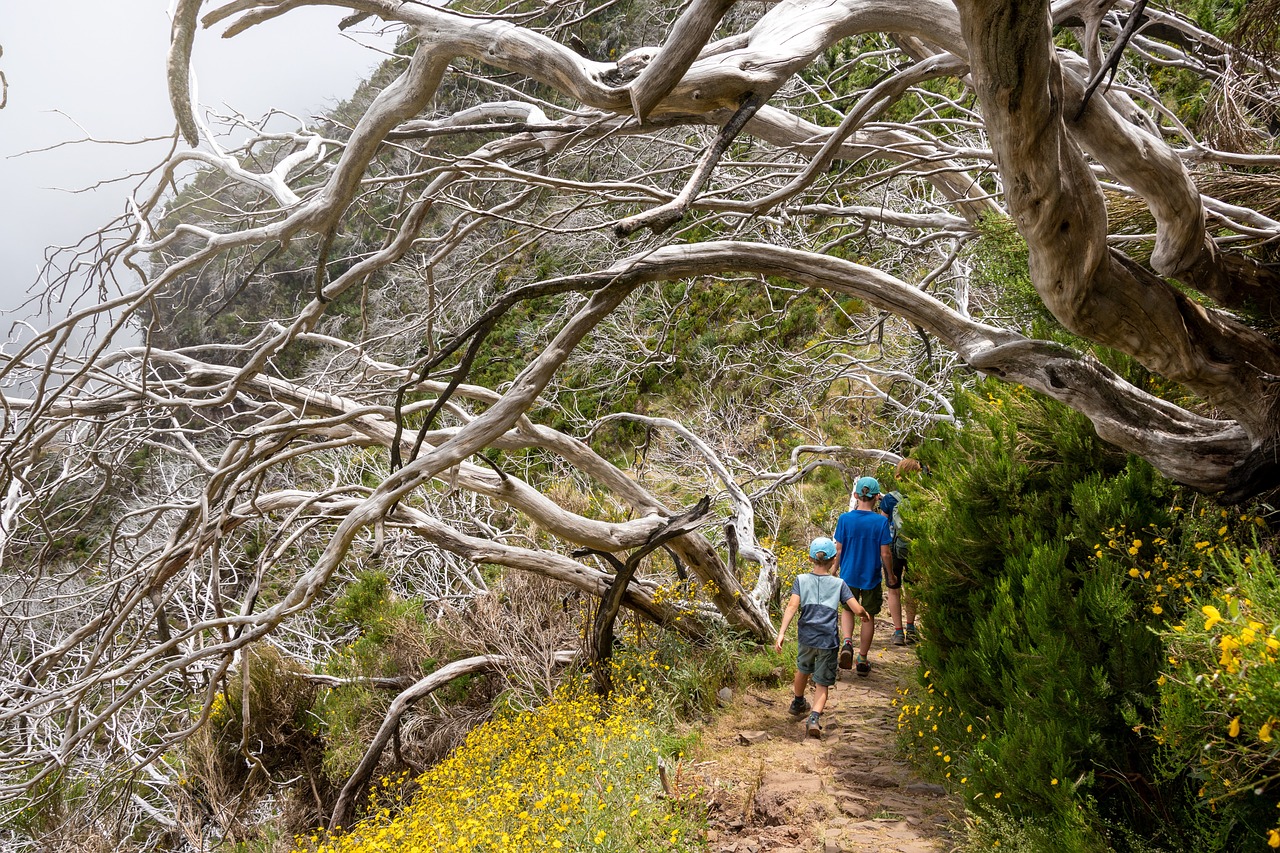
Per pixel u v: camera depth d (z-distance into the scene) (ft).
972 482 18.43
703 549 26.17
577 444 25.11
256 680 29.09
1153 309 11.34
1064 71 9.36
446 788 21.91
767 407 50.88
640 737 19.88
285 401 22.15
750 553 31.12
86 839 24.89
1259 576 9.20
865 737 19.95
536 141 14.34
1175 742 9.99
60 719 22.94
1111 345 11.65
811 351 50.83
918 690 20.67
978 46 8.04
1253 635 8.29
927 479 26.35
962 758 16.08
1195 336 12.00
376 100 11.05
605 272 12.39
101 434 21.16
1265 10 12.87
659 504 26.50
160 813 28.12
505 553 26.00
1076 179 9.70
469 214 16.87
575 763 19.51
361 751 28.19
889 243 29.81
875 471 43.91
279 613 12.91
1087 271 10.47
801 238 27.86
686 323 56.39
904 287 13.21
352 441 19.16
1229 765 9.59
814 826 15.64
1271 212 12.99
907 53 16.90
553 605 29.07
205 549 18.40
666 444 48.98
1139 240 12.91
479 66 24.18
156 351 20.84
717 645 26.16
